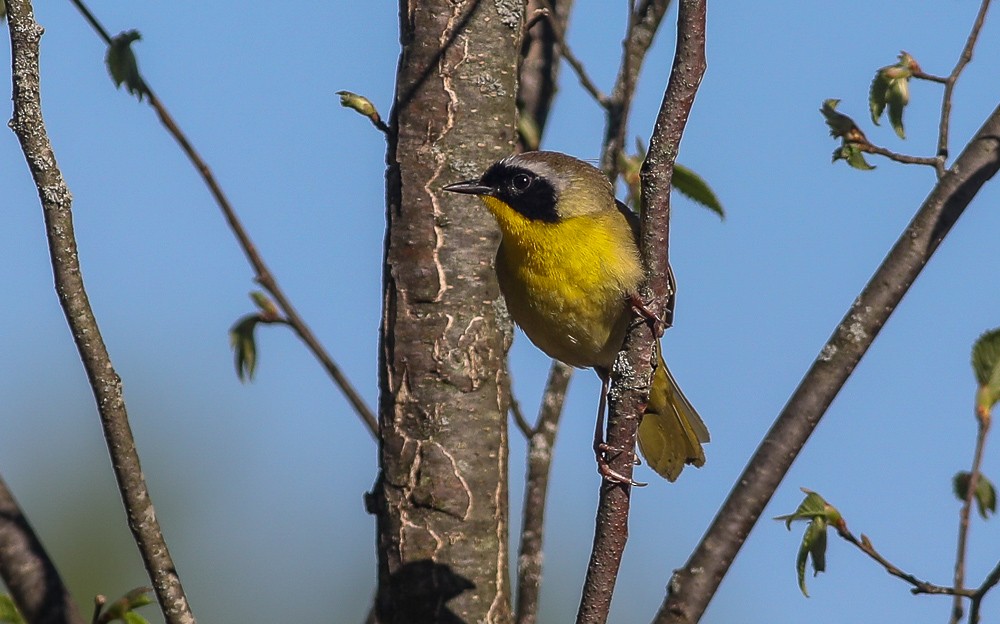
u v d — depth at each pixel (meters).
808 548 7.91
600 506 7.39
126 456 6.92
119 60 8.87
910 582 7.63
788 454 7.88
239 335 9.52
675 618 7.67
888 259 8.17
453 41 9.05
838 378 7.96
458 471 8.63
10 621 7.47
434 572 8.50
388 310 8.90
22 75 6.78
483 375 8.77
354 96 8.98
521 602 9.05
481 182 8.94
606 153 9.95
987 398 7.69
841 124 8.63
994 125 8.32
